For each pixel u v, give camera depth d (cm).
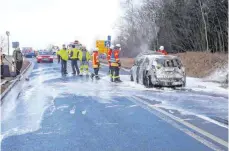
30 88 1592
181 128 809
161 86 1614
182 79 1608
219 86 1686
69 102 1189
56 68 3006
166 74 1590
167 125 840
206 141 700
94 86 1666
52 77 2159
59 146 674
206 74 2295
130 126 831
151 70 1606
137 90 1521
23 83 1808
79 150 647
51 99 1259
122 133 767
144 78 1675
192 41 3447
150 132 774
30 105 1138
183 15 3406
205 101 1214
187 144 680
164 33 3816
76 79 2031
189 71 2536
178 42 3641
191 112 1006
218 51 3172
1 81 1773
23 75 2294
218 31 3112
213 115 962
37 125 852
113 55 1889
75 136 746
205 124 851
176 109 1055
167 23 3656
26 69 2792
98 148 658
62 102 1190
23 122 888
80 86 1664
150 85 1616
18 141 713
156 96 1337
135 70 1841
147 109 1055
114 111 1023
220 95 1373
